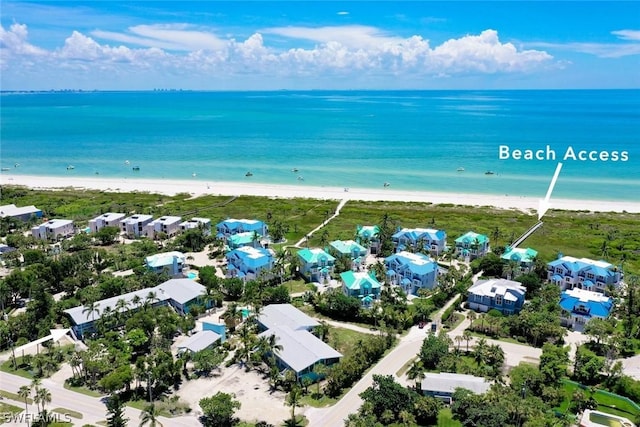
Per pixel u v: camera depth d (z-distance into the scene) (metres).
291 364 121.50
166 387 119.94
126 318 145.00
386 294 160.50
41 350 137.25
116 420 101.06
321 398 116.56
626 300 157.62
